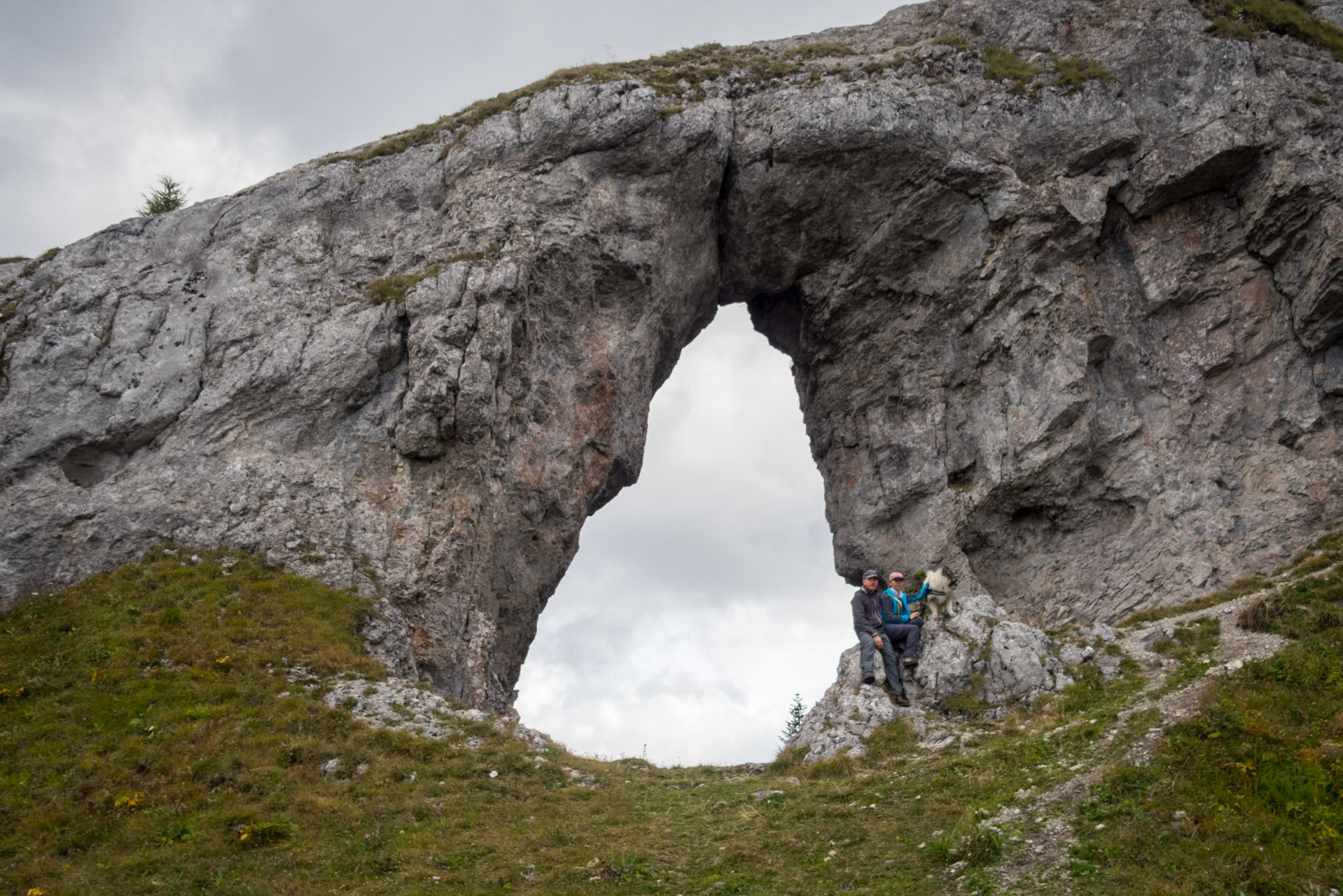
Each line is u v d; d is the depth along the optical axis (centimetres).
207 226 2627
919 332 2819
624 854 1386
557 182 2589
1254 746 1402
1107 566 2514
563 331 2591
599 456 2641
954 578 2645
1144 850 1230
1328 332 2494
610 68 2870
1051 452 2552
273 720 1692
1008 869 1247
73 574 2092
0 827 1450
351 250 2588
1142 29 2831
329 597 2052
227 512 2192
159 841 1418
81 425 2281
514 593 2473
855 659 2130
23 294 2469
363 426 2339
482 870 1359
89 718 1692
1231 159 2614
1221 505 2444
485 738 1766
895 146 2666
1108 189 2684
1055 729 1669
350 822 1470
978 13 2995
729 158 2722
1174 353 2623
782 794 1622
